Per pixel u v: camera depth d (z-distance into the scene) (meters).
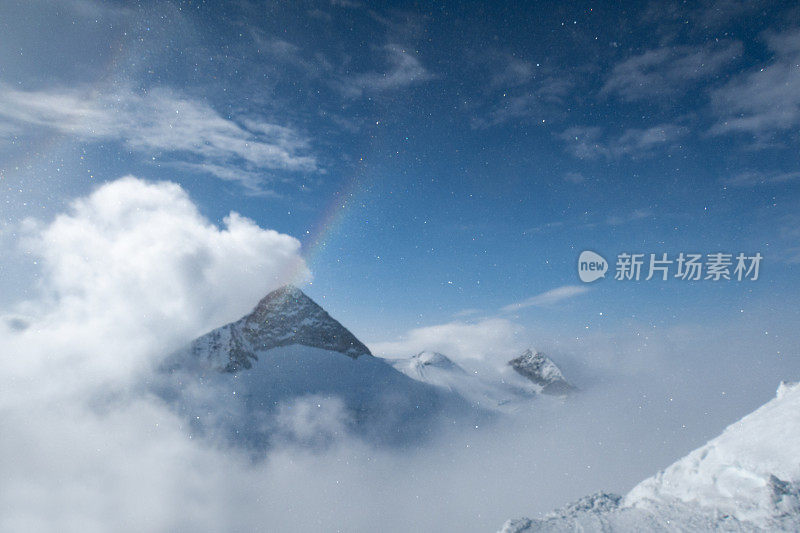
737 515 10.35
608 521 11.73
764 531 9.39
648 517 11.50
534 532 11.70
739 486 11.30
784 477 10.49
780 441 11.53
